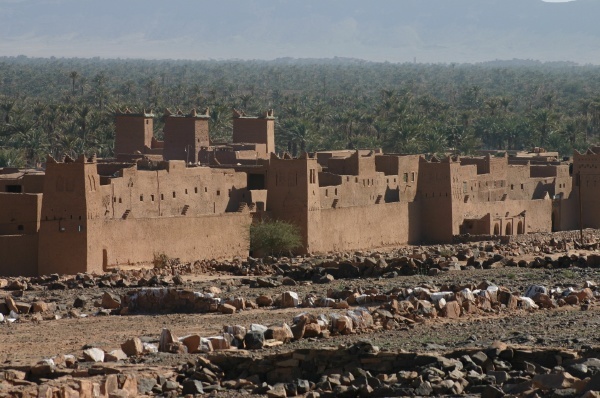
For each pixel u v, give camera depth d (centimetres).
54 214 16025
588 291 10219
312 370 7056
